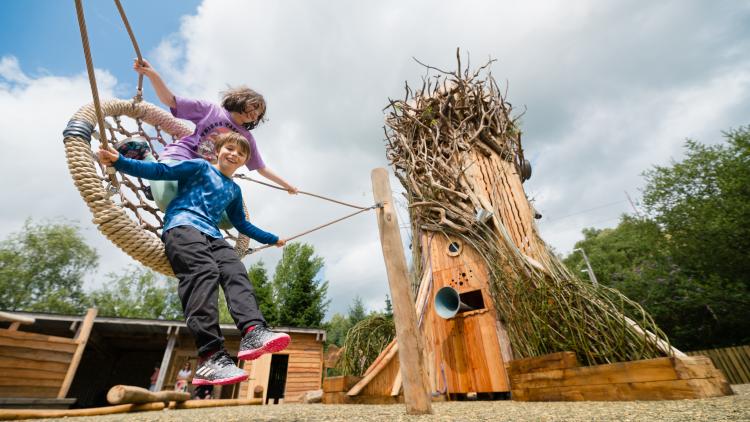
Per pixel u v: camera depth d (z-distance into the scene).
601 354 3.06
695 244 14.24
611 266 22.78
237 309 1.77
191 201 1.99
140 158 2.41
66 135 1.99
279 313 21.47
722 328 13.34
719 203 14.24
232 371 1.51
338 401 4.18
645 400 2.46
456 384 4.17
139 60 2.53
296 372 11.76
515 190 5.40
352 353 5.16
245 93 3.21
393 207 2.79
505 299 4.12
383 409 2.81
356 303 37.97
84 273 28.59
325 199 3.22
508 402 3.20
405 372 2.31
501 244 4.51
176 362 11.43
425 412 2.17
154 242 1.98
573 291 3.52
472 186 5.19
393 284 2.53
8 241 26.61
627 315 3.29
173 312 30.17
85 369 15.02
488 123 5.99
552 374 3.06
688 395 2.29
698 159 15.16
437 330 4.54
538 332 3.58
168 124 3.00
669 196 15.86
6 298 24.84
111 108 2.41
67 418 2.58
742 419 1.40
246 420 2.00
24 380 5.64
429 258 5.15
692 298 13.38
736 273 13.03
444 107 6.16
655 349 2.86
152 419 2.34
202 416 2.49
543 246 4.67
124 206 2.26
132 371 15.38
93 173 1.94
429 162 5.71
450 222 5.02
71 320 9.99
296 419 2.00
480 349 4.17
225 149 2.34
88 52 1.30
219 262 1.91
